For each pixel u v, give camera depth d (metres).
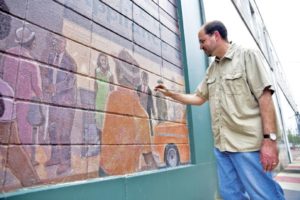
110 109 1.75
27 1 1.27
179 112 2.78
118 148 1.76
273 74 11.37
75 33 1.55
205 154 3.10
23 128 1.17
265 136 1.40
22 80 1.19
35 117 1.23
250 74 1.50
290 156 12.14
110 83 1.78
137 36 2.21
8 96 1.12
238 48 1.64
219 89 1.66
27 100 1.20
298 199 3.36
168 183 2.20
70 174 1.37
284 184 4.63
